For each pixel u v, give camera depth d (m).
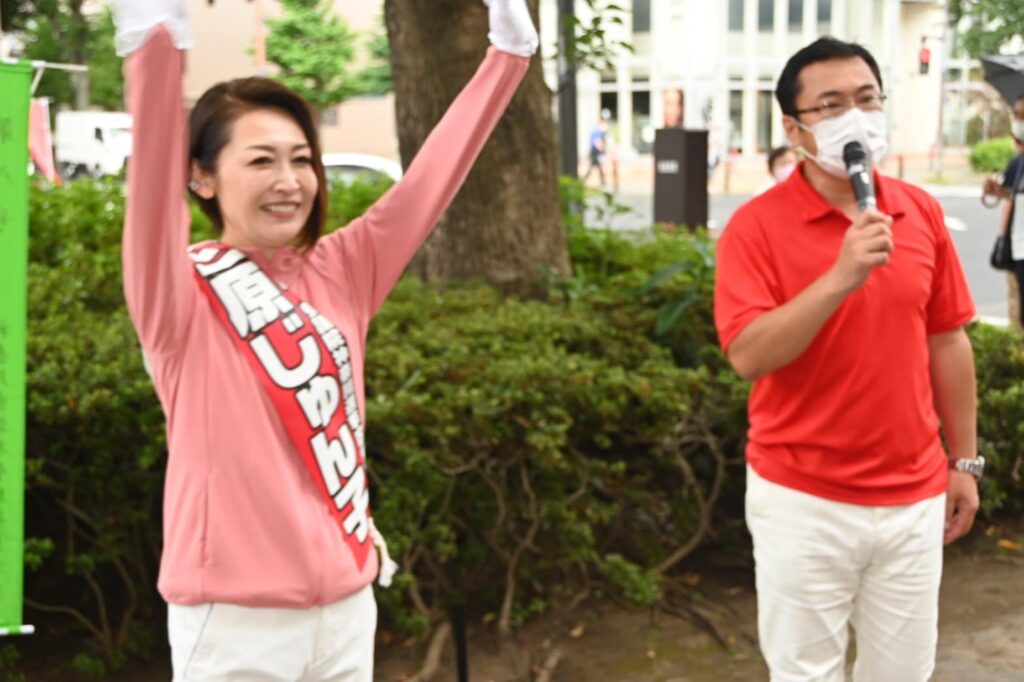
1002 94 8.37
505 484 4.43
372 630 2.42
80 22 29.41
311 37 32.50
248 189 2.24
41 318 4.86
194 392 2.21
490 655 4.35
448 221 6.00
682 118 37.38
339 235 2.47
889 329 2.82
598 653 4.37
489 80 2.55
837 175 2.91
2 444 3.20
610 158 37.00
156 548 4.24
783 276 2.89
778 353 2.76
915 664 3.01
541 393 4.27
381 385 4.32
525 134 5.95
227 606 2.22
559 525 4.45
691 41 36.91
